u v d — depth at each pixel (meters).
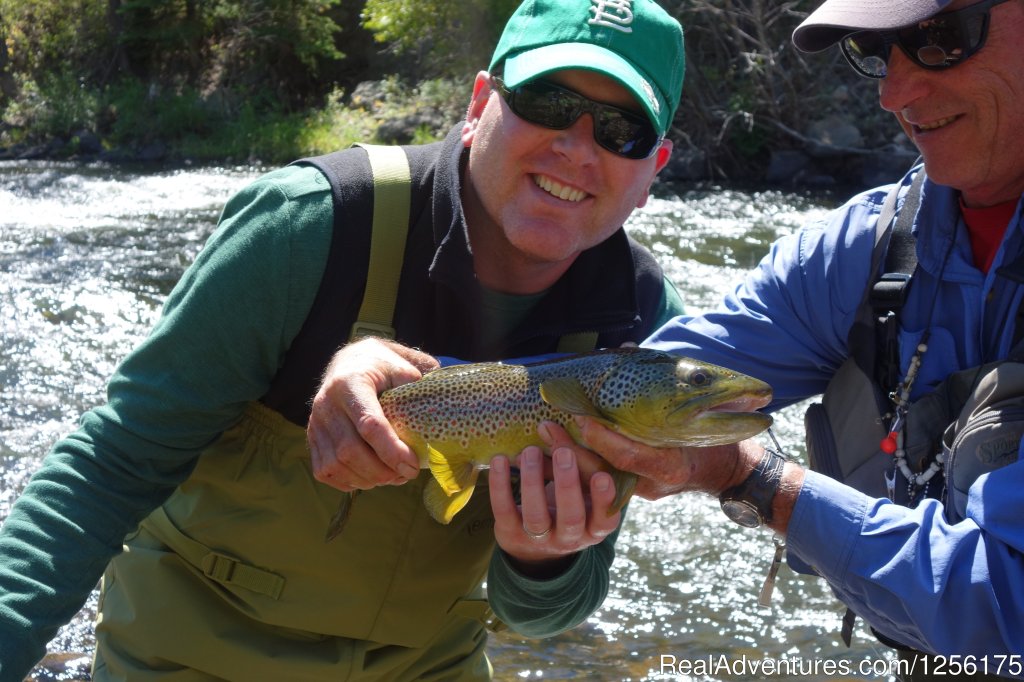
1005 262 1.45
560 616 1.42
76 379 4.22
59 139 13.69
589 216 1.36
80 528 1.31
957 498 1.40
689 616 2.52
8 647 1.25
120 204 8.59
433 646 1.51
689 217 8.10
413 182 1.38
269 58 16.52
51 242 6.79
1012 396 1.39
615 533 1.51
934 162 1.48
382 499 1.40
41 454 3.47
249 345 1.33
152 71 16.62
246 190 1.37
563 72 1.33
